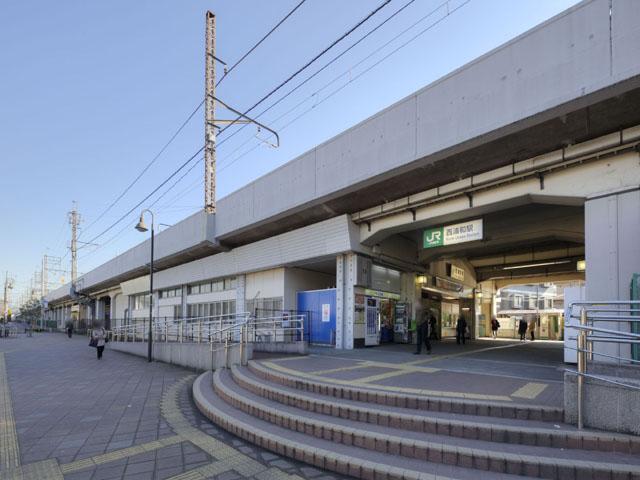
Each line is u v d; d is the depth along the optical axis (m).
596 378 4.96
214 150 18.16
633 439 4.54
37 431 6.76
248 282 20.42
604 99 7.74
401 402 6.08
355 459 4.83
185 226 23.16
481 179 10.85
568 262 21.72
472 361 11.04
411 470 4.47
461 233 13.15
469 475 4.33
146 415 7.77
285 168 15.34
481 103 9.23
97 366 15.58
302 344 12.56
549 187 9.84
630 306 8.06
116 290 42.00
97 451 5.76
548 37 8.25
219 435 6.45
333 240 15.03
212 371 12.01
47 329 67.56
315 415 6.23
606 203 8.80
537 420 5.34
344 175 12.73
